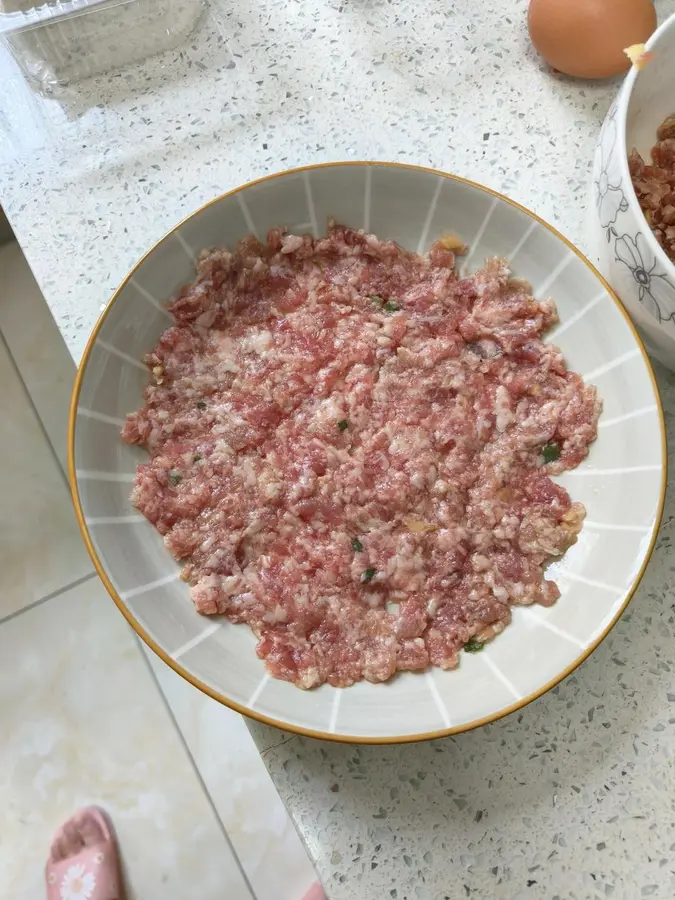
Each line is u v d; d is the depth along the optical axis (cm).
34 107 30
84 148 30
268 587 25
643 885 24
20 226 29
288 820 45
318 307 28
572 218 29
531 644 24
